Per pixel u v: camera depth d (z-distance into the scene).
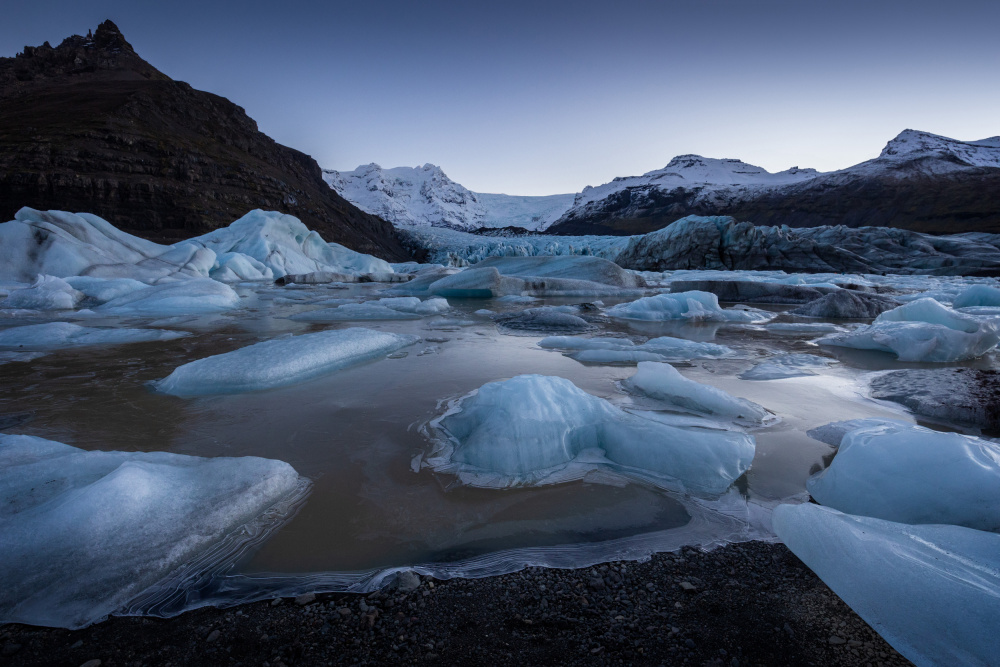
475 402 2.04
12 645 0.88
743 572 1.08
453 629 0.92
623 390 2.55
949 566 0.94
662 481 1.55
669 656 0.84
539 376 2.08
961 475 1.25
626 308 6.35
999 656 0.75
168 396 2.45
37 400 2.37
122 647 0.88
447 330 4.82
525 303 8.09
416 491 1.48
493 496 1.45
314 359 2.95
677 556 1.15
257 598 1.01
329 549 1.17
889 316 4.30
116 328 4.60
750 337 4.58
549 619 0.94
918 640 0.83
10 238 8.30
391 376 2.87
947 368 3.16
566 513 1.36
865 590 0.94
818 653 0.84
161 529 1.18
